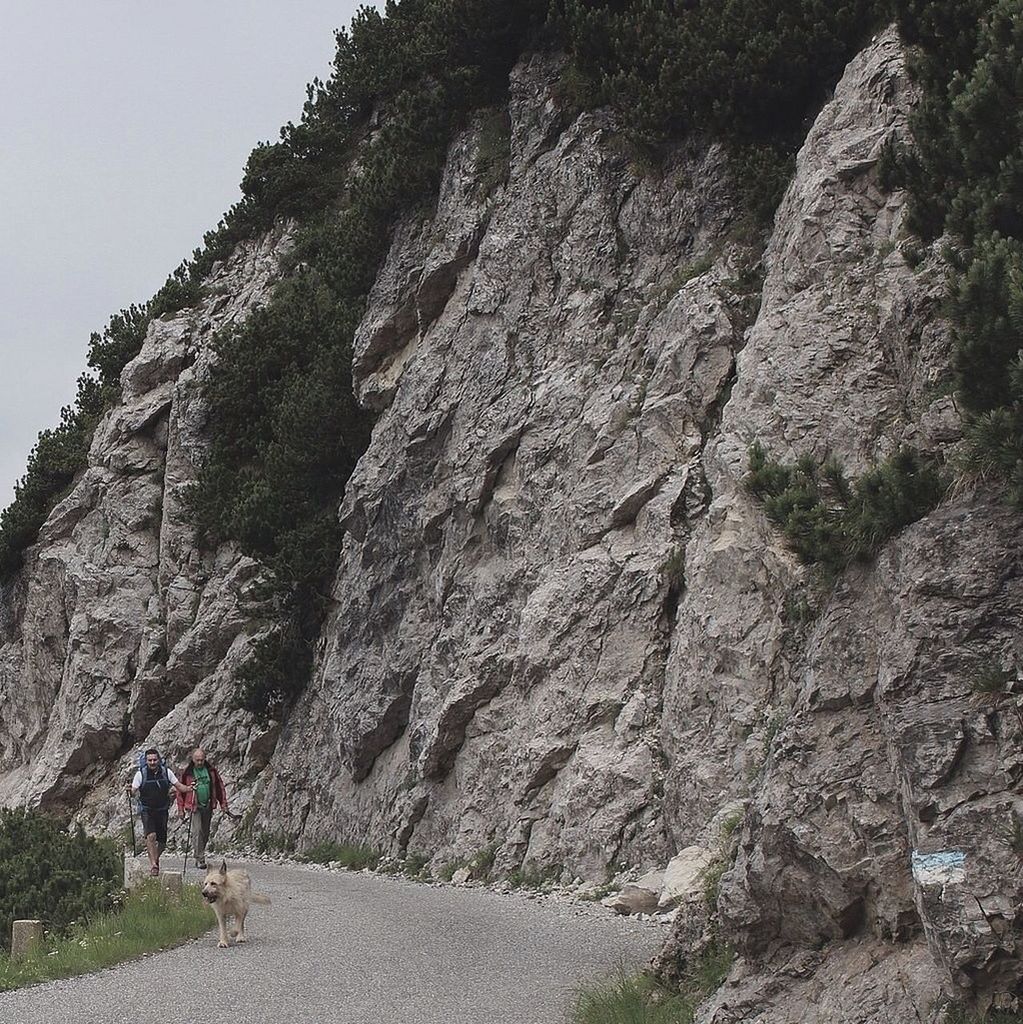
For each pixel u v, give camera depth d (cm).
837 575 847
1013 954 600
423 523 2586
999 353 759
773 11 2238
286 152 4631
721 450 1727
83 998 1016
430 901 1667
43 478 4759
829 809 755
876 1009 674
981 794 642
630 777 1764
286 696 3209
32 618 4478
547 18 2680
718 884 859
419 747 2347
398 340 2998
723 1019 769
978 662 684
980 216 911
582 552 2069
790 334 1694
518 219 2592
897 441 1075
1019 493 707
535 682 2034
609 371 2228
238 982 1056
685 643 1717
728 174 2216
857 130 1783
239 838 3091
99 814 3766
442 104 3031
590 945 1198
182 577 3847
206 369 4012
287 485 3306
